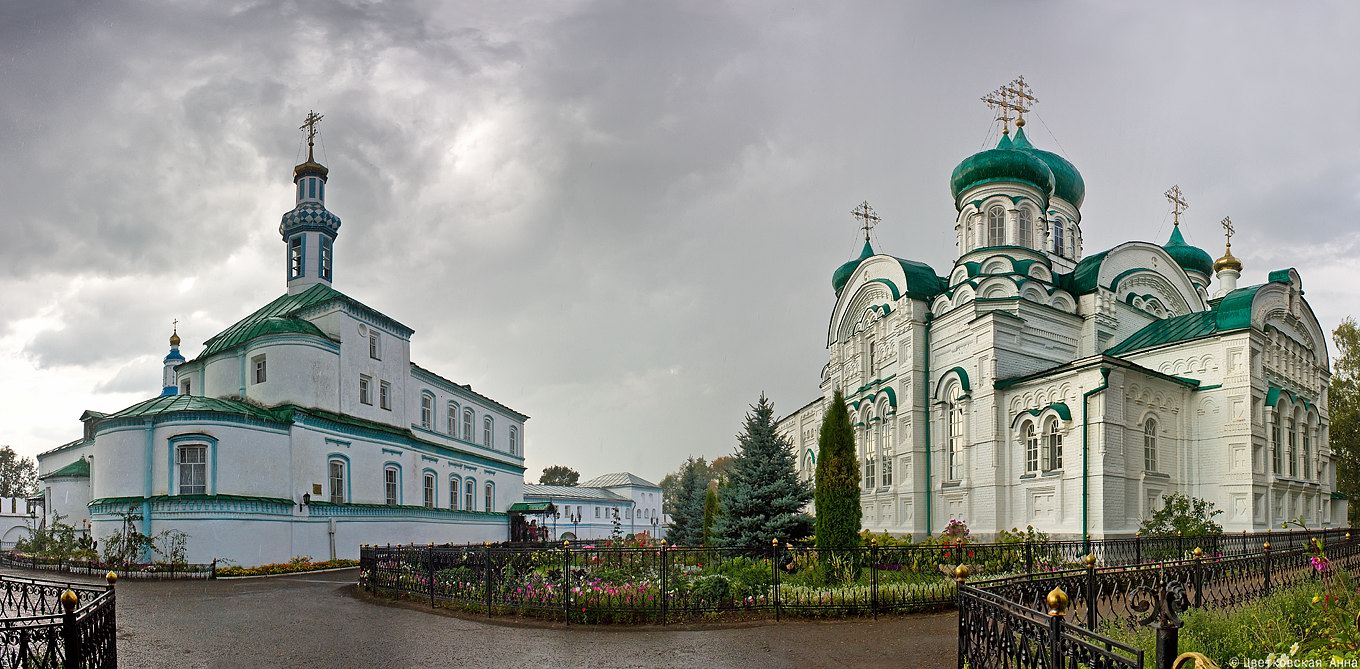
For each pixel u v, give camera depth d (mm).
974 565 20297
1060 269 44375
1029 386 33094
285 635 15820
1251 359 31328
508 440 61938
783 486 26625
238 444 32781
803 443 56125
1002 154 40750
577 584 17656
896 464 39562
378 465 40625
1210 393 32250
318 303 40719
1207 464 32000
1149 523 29406
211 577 28844
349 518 37500
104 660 10008
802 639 14602
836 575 19297
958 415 36500
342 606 20047
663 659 13172
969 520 34812
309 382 37625
